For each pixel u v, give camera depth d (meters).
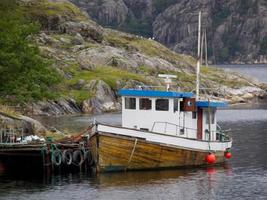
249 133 129.50
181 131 81.75
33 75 103.19
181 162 80.19
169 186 70.31
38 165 80.56
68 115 164.62
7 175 77.44
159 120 80.69
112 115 167.12
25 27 109.12
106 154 75.00
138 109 81.38
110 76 197.50
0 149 78.06
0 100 106.31
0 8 150.00
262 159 92.25
